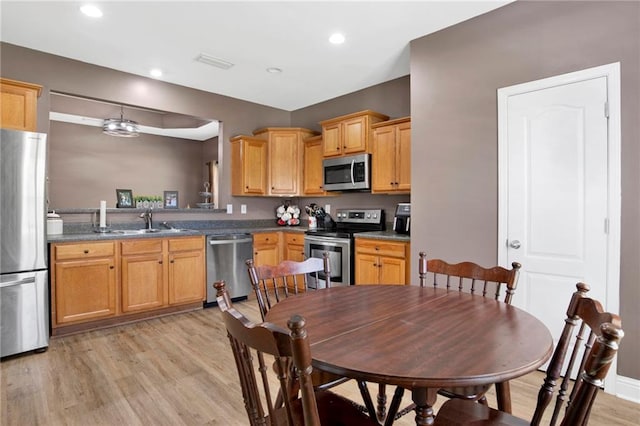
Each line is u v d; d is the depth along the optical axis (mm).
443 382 838
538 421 1141
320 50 3250
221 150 4652
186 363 2521
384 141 3795
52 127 6090
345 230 4258
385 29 2855
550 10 2322
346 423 1150
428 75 2945
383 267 3410
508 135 2512
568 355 2248
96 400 2041
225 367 2465
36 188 2693
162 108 4051
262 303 1722
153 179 7246
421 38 2990
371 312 1388
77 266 3059
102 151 6621
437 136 2889
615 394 2094
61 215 3457
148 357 2617
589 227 2191
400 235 3422
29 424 1812
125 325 3326
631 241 2049
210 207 5090
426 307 1458
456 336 1118
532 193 2418
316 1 2477
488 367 897
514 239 2498
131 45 3150
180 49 3232
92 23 2770
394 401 1378
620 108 2076
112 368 2438
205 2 2490
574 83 2232
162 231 3807
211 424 1834
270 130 4727
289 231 4555
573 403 753
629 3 2043
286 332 793
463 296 1647
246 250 4234
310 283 4164
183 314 3674
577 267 2238
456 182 2781
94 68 3564
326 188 4379
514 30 2475
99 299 3174
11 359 2566
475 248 2684
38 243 2701
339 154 4250
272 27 2834
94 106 5562
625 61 2057
